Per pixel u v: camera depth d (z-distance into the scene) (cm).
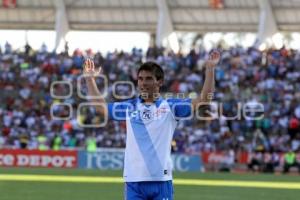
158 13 8344
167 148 1616
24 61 8375
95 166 6500
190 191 4450
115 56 8375
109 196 4084
